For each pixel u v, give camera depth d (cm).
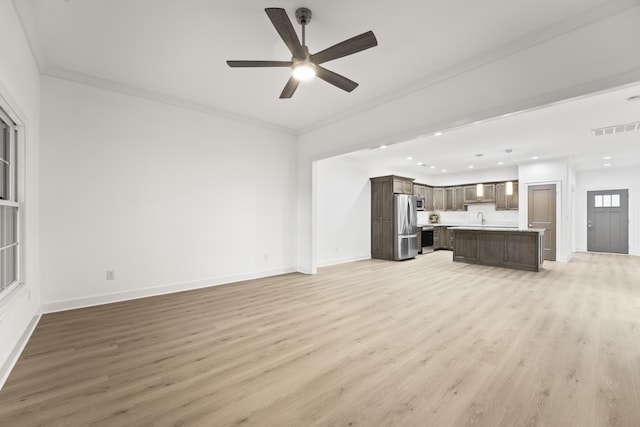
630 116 406
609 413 158
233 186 467
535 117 411
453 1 219
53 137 319
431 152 636
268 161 512
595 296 384
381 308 339
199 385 186
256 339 254
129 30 255
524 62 266
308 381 191
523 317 307
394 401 170
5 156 246
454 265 636
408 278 501
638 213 765
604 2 218
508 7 224
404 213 729
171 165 403
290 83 264
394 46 275
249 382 189
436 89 332
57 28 251
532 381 189
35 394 175
